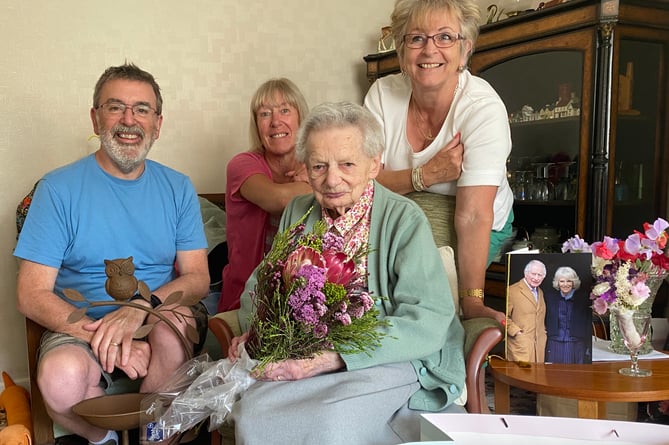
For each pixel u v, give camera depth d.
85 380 1.66
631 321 1.47
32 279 1.82
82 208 1.90
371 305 1.27
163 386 1.52
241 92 3.31
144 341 1.81
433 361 1.44
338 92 3.65
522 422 1.12
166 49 3.08
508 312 1.58
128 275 1.60
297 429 1.24
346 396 1.27
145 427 1.43
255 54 3.34
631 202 2.59
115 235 1.95
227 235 2.39
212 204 2.95
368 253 1.45
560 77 2.64
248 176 2.26
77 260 1.91
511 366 1.55
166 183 2.10
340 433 1.23
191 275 2.05
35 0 2.76
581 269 1.56
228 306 2.31
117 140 1.93
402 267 1.47
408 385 1.39
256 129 2.45
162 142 3.11
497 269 2.85
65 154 2.88
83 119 2.91
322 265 1.25
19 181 2.80
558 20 2.59
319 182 1.52
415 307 1.41
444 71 1.89
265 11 3.34
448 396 1.39
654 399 1.35
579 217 2.59
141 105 1.95
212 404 1.33
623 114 2.52
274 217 2.24
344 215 1.56
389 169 2.12
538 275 1.57
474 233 1.83
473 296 1.81
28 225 1.85
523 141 2.87
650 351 1.66
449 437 1.06
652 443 1.06
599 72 2.45
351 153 1.47
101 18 2.91
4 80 2.73
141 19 3.00
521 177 2.90
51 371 1.62
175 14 3.08
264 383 1.34
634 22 2.50
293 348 1.29
